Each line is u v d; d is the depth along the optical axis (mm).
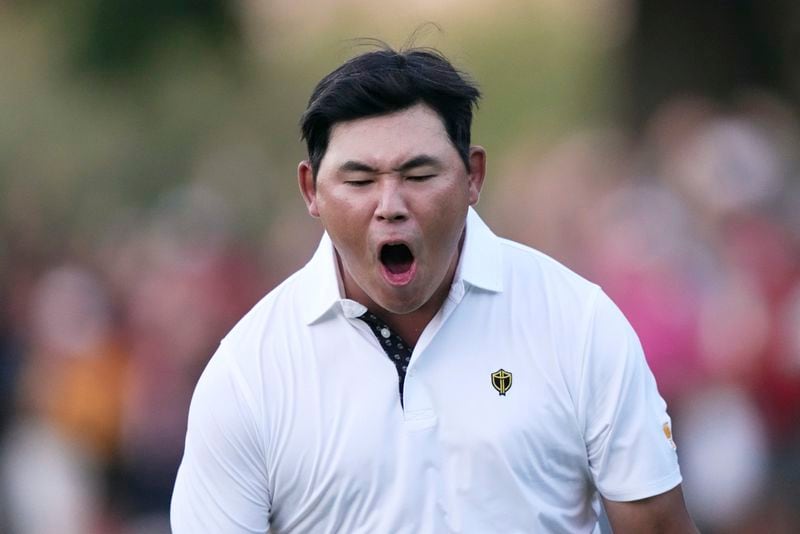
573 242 35344
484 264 11758
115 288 34719
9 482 33312
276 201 57375
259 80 64438
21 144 64312
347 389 11586
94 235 45656
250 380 11680
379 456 11484
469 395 11516
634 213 31219
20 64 65812
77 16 62469
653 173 36531
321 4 65062
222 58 63594
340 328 11688
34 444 33500
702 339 28359
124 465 32719
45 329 34219
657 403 11820
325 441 11547
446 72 11172
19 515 33156
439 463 11508
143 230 42625
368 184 11031
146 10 61625
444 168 11023
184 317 33188
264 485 11805
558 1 62125
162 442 32406
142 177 62281
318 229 38531
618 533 11891
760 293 28312
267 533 12039
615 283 29969
